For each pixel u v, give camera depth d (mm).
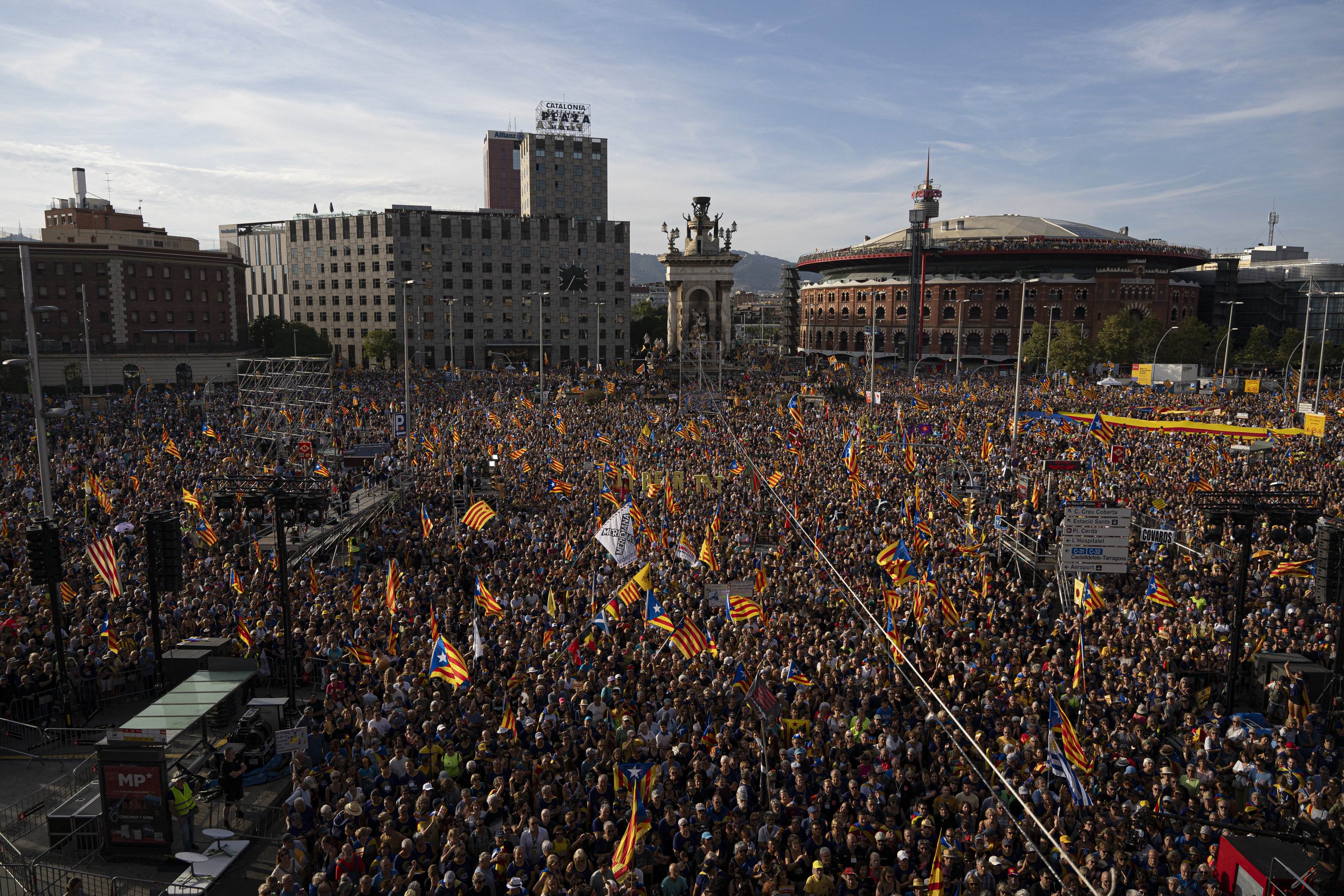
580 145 196125
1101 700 20875
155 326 122812
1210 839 15336
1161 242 185375
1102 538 28828
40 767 20203
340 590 27531
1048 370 128250
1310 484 43906
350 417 72250
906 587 27422
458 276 171250
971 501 38312
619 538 28891
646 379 113500
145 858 16938
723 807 16312
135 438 56938
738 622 24688
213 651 23438
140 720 17516
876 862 14219
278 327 149000
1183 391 101812
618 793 16516
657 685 20219
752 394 97438
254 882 16109
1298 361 143625
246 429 63438
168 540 22875
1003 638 24547
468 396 88938
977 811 16062
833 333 196125
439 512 40750
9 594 26750
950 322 176625
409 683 20594
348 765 17969
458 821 15438
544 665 21422
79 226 130750
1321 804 16281
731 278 165375
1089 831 15258
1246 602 28016
